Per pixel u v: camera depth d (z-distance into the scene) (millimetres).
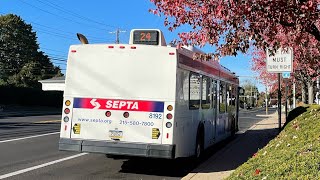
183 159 11523
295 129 9953
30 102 54656
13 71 81000
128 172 10320
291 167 5109
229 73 16828
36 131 19781
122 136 9711
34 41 85500
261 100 140625
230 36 6152
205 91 12445
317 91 28641
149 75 9695
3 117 33969
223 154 13641
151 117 9586
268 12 5836
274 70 14992
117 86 9836
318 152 5602
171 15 6418
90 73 10047
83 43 10516
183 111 10102
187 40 6453
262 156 7469
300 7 5734
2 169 10180
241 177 5906
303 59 11672
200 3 6188
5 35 82000
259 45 6328
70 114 10070
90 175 9820
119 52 9914
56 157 12172
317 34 6770
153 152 9469
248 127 27688
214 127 13883
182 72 10039
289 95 41469
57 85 68438
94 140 9844
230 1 5602
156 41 10289
